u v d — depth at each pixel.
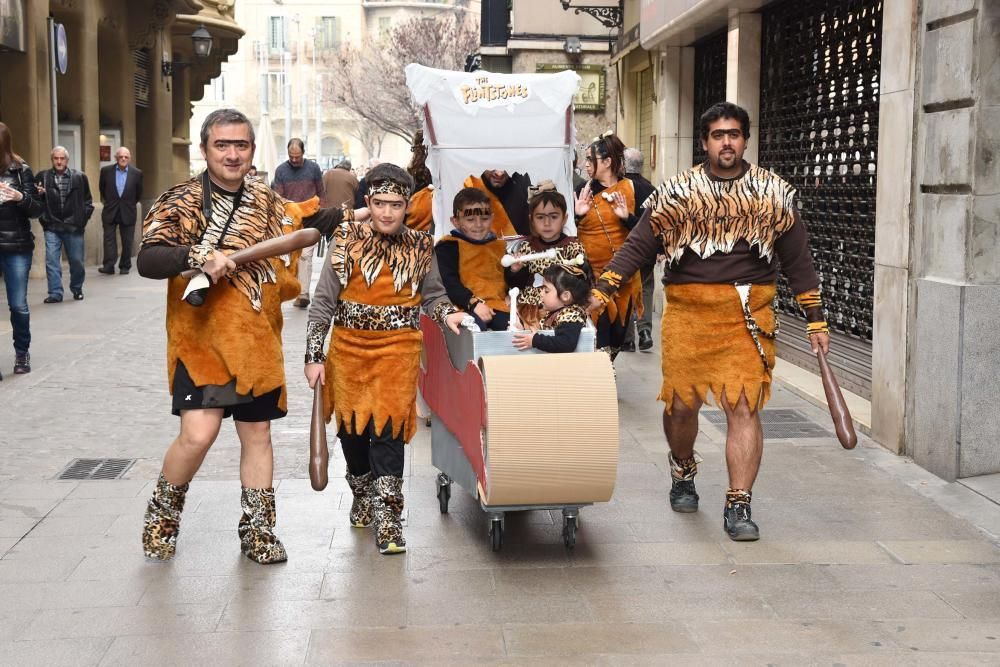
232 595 4.70
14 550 5.24
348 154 78.62
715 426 7.73
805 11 10.26
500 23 24.89
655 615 4.50
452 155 7.00
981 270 6.16
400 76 49.66
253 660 4.09
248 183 4.98
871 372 7.82
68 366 10.04
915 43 6.68
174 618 4.46
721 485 6.34
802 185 10.51
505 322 5.93
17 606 4.58
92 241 20.20
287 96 67.19
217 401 4.88
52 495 6.11
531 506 5.07
